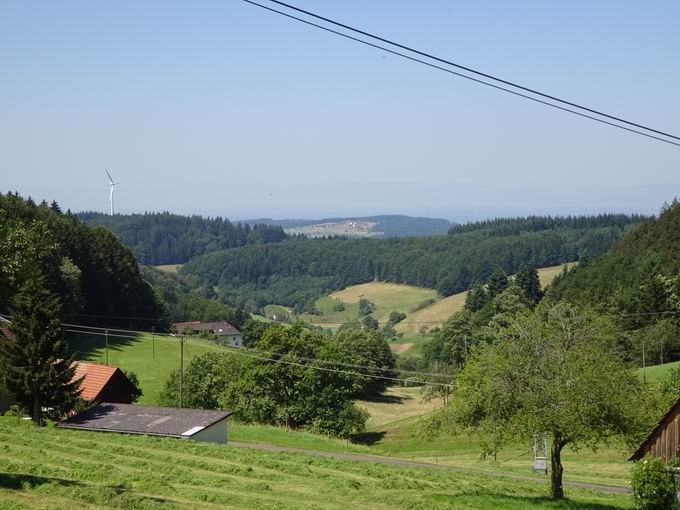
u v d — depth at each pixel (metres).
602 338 33.88
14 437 44.22
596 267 130.50
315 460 44.59
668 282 103.25
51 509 24.94
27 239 28.55
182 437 49.25
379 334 125.69
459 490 37.06
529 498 34.16
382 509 30.86
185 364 110.56
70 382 60.12
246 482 35.00
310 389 78.69
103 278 125.75
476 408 33.22
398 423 92.06
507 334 34.53
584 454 61.12
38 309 56.62
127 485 31.70
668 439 31.28
